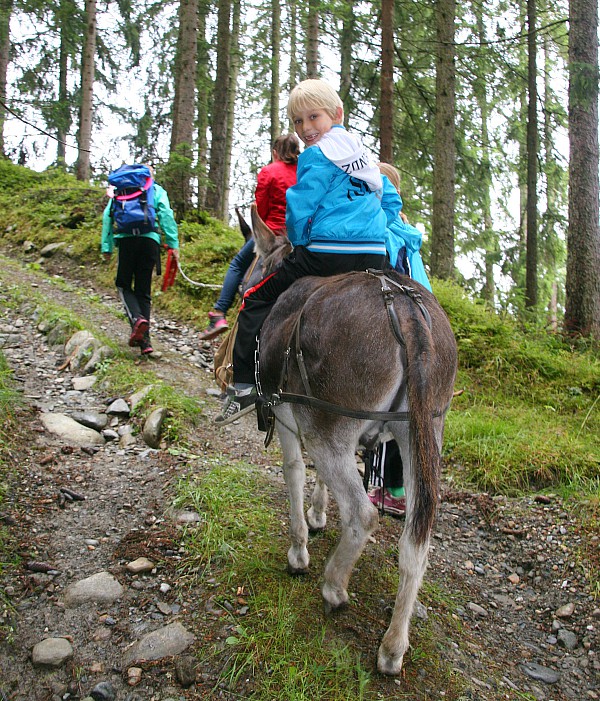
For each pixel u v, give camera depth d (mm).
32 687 2744
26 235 11328
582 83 9586
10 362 6141
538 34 14617
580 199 9727
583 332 9523
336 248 3105
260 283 3414
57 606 3174
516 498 4695
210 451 4980
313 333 2732
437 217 12078
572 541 4078
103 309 8273
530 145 13492
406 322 2553
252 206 3545
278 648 2904
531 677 3105
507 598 3744
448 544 4207
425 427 2367
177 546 3674
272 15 20375
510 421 5941
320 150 3031
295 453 3357
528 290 13469
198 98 19000
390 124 11141
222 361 4141
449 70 12109
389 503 4281
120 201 6598
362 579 3543
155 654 2873
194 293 8969
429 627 3271
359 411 2600
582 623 3465
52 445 4719
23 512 3848
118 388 5762
